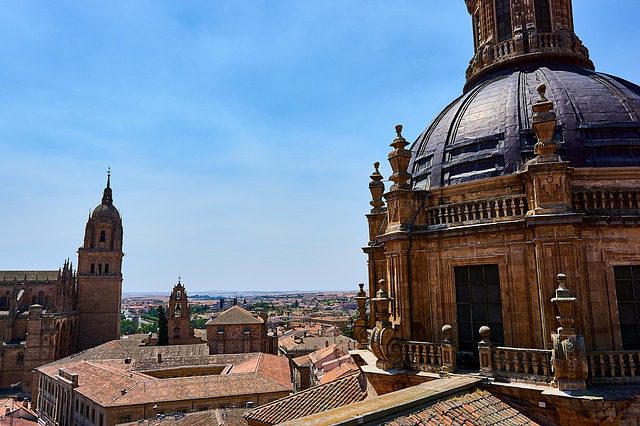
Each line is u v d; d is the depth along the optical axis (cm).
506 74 2689
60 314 12681
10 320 13288
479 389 1778
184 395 6538
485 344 1869
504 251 1989
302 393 3061
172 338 12556
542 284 1812
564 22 2819
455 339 2122
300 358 11294
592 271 1847
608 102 2191
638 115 2152
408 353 2122
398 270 2239
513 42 2758
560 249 1803
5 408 8881
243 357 9338
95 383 7338
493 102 2405
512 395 1741
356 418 1338
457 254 2133
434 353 2022
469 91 2783
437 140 2497
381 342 2125
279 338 16638
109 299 14162
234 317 11312
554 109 2180
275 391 6888
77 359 9756
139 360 9069
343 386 3009
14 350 12669
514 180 2028
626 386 1655
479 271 2088
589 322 1814
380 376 2114
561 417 1628
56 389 8462
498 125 2262
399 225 2256
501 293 1986
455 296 2148
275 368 8306
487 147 2247
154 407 6241
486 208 2072
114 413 6147
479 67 2939
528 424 1617
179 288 12938
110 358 9369
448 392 1667
